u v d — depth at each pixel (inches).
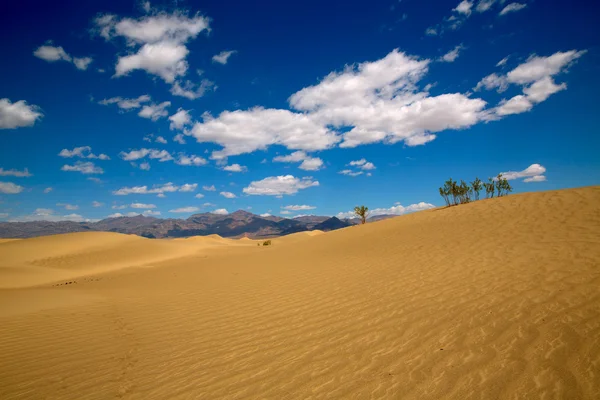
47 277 914.1
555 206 618.8
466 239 516.4
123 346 234.2
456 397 122.0
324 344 194.4
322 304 286.7
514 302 208.5
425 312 220.1
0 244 1517.0
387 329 201.6
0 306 388.2
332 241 923.4
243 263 744.3
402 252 521.3
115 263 1243.8
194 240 2677.2
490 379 130.1
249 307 313.4
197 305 347.3
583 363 129.8
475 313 201.6
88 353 224.2
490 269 309.4
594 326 156.8
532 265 296.0
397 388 134.1
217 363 187.9
